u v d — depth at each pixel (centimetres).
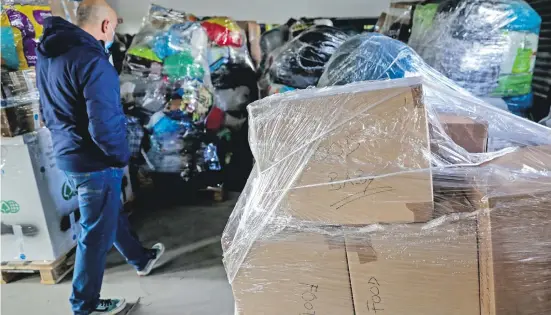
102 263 178
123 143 171
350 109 92
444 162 93
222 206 299
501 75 193
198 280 213
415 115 89
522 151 95
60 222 218
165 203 308
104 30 178
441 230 91
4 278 217
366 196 93
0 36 200
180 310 190
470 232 91
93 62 156
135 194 304
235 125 298
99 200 170
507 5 190
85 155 165
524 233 89
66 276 222
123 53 313
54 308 196
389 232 93
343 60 147
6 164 198
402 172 90
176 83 267
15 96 197
